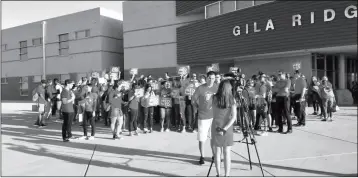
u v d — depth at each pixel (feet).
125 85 31.53
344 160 18.57
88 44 91.61
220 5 64.03
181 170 17.12
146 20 83.56
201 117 18.08
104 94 36.65
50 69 100.89
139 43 85.05
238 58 62.03
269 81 32.86
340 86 60.44
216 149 14.79
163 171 16.97
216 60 66.44
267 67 59.67
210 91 17.88
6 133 31.65
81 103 28.04
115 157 20.40
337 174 15.94
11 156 20.99
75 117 40.01
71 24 95.35
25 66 108.68
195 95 18.26
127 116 32.78
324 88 34.86
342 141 24.02
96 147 23.81
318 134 27.12
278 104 28.27
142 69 84.07
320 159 18.86
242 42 56.70
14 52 111.86
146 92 30.50
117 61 94.43
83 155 21.12
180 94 31.68
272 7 51.85
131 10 86.89
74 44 94.89
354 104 54.90
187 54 69.87
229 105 14.42
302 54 54.29
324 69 57.93
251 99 28.35
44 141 26.78
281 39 50.57
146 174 16.43
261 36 53.57
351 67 68.90
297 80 31.65
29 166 18.37
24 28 108.27
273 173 16.22
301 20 48.03
